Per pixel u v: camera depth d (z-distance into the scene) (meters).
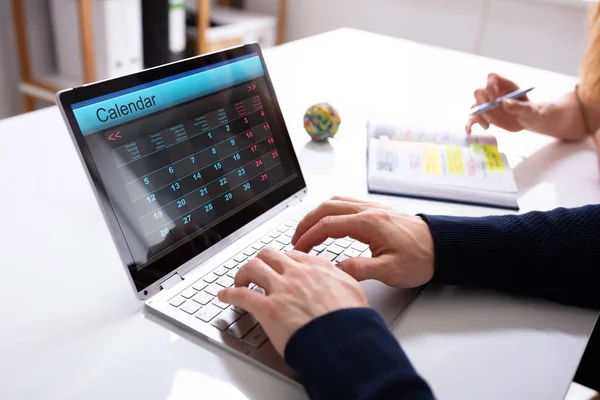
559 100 1.19
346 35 1.80
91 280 0.65
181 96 0.70
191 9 2.81
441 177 0.93
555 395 0.54
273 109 0.83
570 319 0.65
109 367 0.53
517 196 0.92
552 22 2.28
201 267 0.67
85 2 2.08
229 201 0.73
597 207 0.74
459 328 0.62
